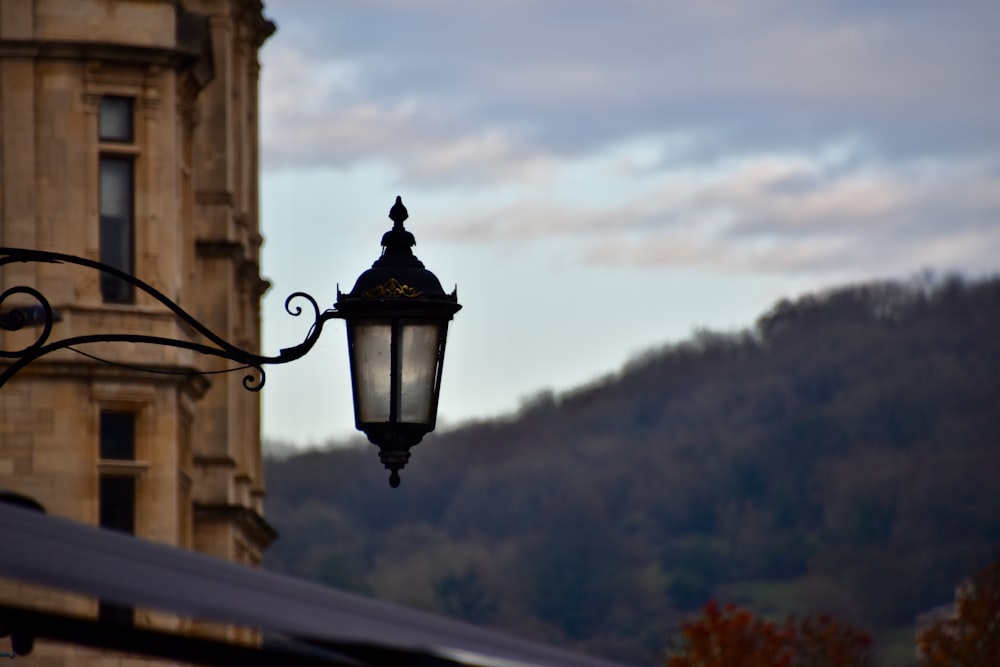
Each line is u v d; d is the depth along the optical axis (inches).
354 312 1092.5
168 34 2787.9
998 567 5905.5
